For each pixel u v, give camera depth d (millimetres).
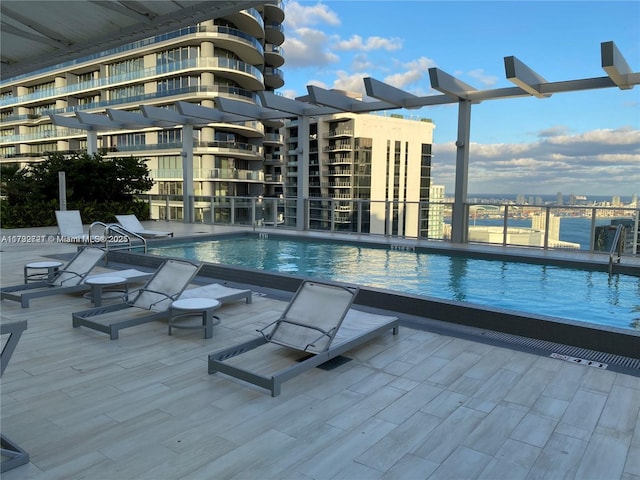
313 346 3336
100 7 3785
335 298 3641
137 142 39969
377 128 42219
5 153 51250
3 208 12789
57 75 44500
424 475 2059
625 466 2150
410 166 40406
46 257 7977
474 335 4035
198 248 10484
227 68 36906
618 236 7223
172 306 3902
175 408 2664
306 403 2746
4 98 50188
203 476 2021
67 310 4727
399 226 10797
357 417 2580
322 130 46281
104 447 2246
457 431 2441
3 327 2023
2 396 2793
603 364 3387
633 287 6641
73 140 43969
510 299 6082
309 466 2113
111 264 7648
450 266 8211
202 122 14344
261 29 39938
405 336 3994
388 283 7020
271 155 49469
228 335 4020
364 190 43312
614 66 6941
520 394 2889
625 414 2643
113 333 3855
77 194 15188
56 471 2043
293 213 12742
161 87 38375
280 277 5746
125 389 2912
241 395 2846
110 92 41531
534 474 2080
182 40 36250
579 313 5480
